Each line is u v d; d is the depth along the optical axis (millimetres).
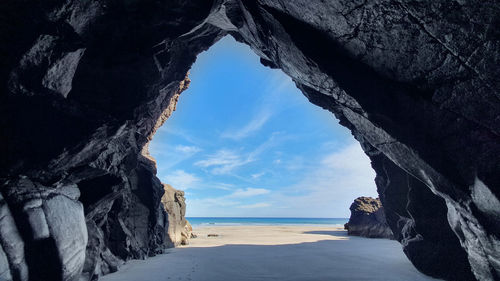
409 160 6961
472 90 5422
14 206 6051
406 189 12484
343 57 7066
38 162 6586
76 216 7578
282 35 7730
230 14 9719
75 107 7004
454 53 5277
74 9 6098
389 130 6711
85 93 7680
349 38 6523
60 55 6168
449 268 9281
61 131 6836
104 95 7980
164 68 9109
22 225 6008
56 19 5953
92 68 7621
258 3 7840
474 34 4836
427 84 6012
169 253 15461
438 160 6211
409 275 9867
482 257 6496
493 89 5168
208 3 7988
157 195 15938
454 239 9516
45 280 6172
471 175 5859
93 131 7191
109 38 7402
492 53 4832
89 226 9211
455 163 6043
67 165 7320
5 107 6094
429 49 5535
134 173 14898
